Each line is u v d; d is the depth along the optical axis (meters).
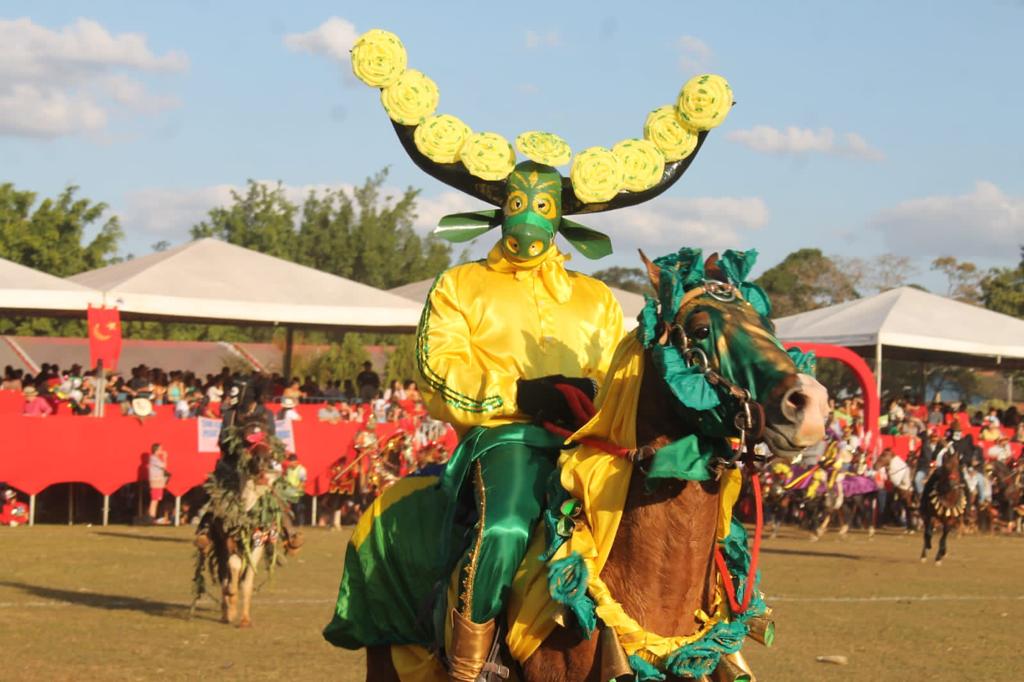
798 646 12.05
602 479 4.74
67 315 25.75
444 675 5.42
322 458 24.27
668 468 4.52
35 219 49.16
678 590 4.67
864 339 30.11
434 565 5.48
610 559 4.73
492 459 5.19
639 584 4.68
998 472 29.39
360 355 38.59
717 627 4.66
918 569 19.92
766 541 24.56
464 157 5.78
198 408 24.73
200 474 23.61
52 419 22.66
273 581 16.03
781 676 10.42
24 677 9.62
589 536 4.76
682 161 5.98
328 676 9.87
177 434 23.53
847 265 70.25
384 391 28.77
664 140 5.88
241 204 64.75
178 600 14.04
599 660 4.64
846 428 26.91
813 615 14.33
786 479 24.75
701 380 4.43
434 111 6.02
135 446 23.25
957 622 13.95
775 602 15.48
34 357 38.19
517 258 5.68
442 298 5.72
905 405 32.03
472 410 5.37
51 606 13.41
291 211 65.06
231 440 12.41
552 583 4.59
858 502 27.38
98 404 23.55
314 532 23.39
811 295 69.44
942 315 31.02
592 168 5.67
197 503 24.66
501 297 5.69
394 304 26.56
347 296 26.31
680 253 4.78
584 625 4.52
